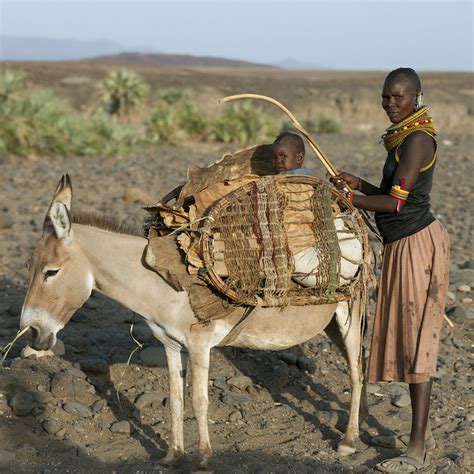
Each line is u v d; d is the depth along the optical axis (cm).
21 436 512
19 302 767
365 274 496
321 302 480
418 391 477
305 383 637
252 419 566
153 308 459
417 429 483
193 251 448
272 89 4456
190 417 561
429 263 471
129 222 1214
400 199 457
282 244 459
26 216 1260
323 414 573
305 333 493
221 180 486
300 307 482
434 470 488
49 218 457
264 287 459
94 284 469
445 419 570
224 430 545
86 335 714
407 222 470
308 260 465
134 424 549
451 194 1673
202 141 2791
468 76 6762
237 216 457
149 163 2109
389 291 480
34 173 1777
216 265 450
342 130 3659
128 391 600
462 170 2125
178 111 2855
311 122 3516
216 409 576
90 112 3622
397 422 568
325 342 723
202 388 460
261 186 464
